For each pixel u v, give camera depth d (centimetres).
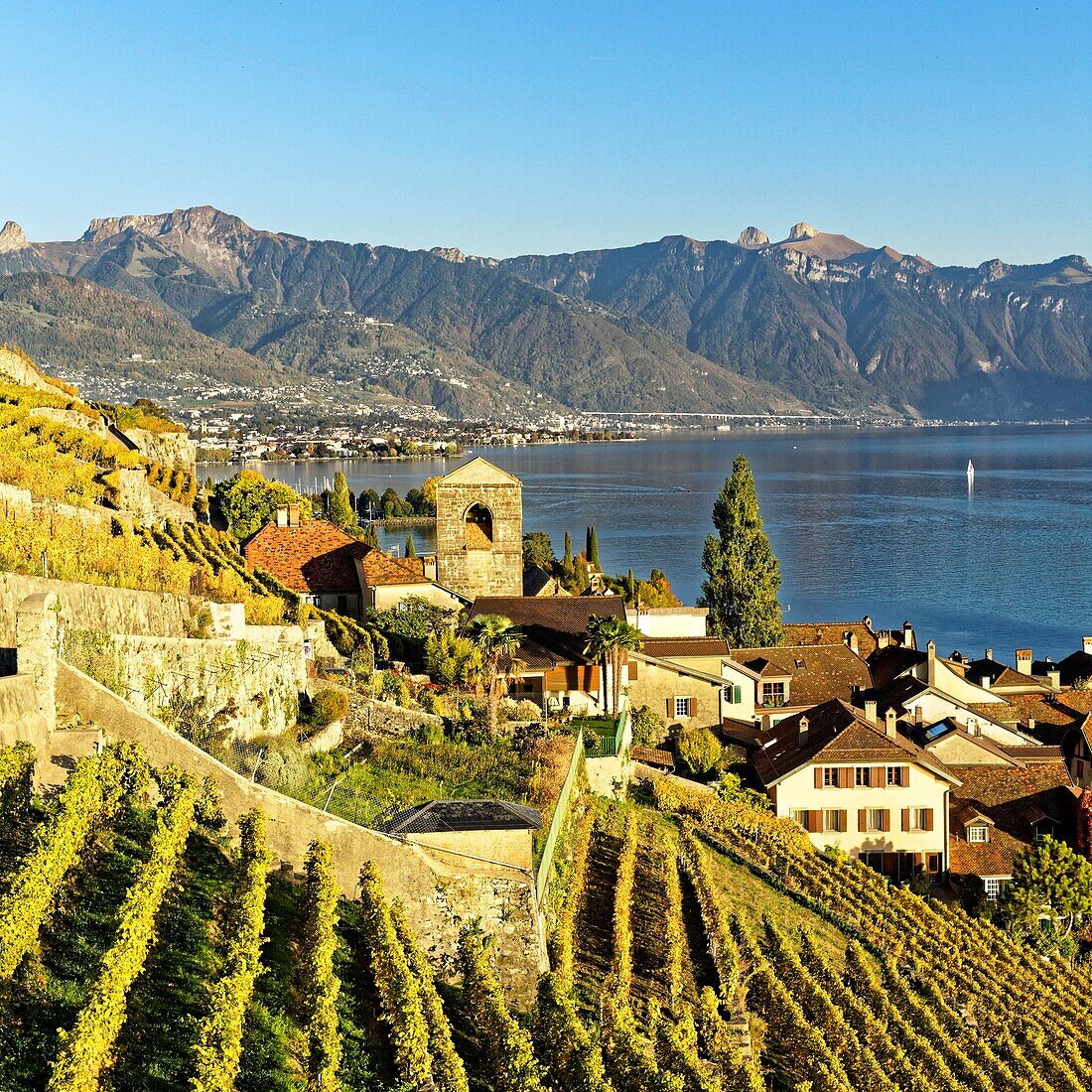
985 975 5619
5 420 6462
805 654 9512
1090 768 8356
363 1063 2733
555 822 4147
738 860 6012
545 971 3325
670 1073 3275
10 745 2758
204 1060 2264
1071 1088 4884
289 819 3175
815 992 4491
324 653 5859
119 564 4356
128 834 2822
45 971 2389
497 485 8450
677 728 8119
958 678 9194
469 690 6309
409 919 3238
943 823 7050
